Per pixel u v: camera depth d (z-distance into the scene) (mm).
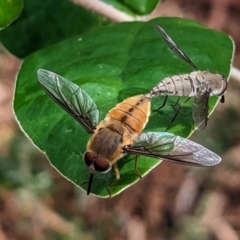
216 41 151
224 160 312
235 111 317
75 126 141
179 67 147
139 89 146
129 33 155
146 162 136
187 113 143
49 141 140
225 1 371
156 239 301
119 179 135
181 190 313
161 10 364
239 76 165
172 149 137
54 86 144
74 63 151
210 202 307
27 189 309
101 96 145
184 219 304
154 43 152
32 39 169
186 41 151
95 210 307
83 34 157
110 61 150
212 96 146
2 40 169
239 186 310
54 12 168
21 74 152
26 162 313
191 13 367
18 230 303
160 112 143
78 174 136
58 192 312
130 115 140
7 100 340
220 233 298
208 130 313
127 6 168
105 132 138
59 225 302
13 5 149
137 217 307
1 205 309
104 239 299
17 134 322
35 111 144
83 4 166
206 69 147
